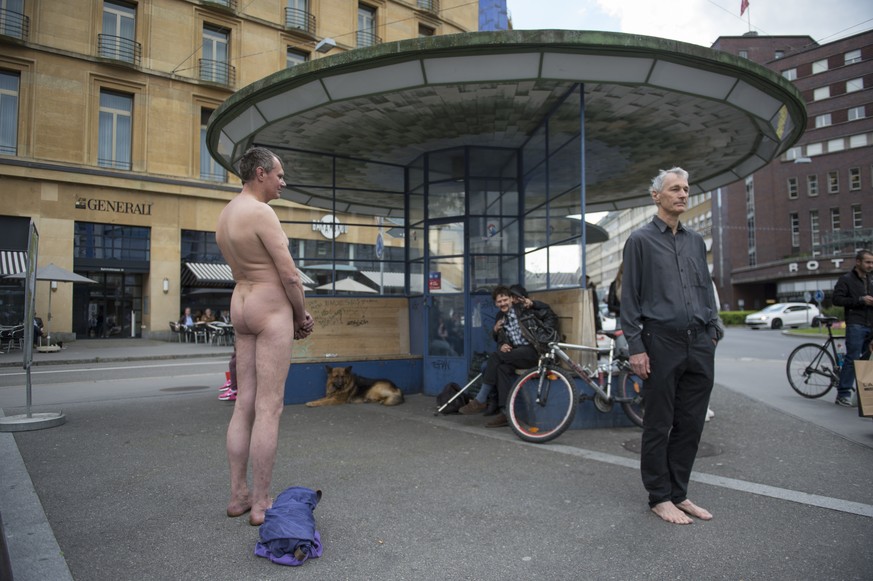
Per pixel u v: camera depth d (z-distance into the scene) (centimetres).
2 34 1992
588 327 574
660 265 335
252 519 314
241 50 2470
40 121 2078
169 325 2311
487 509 343
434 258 790
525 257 774
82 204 2147
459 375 752
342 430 564
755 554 281
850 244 4609
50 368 1412
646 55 510
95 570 261
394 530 311
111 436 535
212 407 707
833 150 5153
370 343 805
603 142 705
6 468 420
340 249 863
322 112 628
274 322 320
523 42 497
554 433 509
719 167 809
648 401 335
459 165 776
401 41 514
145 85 2277
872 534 304
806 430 559
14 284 2058
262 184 334
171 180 2309
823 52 5206
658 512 331
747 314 4088
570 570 265
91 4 2180
